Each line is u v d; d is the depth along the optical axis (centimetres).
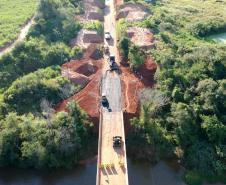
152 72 9894
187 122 8581
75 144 8194
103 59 10650
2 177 8112
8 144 8050
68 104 8725
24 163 8056
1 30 11838
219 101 8919
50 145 8019
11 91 9094
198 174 8056
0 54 10456
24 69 10088
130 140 8550
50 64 10350
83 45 11194
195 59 10044
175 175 8150
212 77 9638
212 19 13350
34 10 13538
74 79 9706
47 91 9238
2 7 14012
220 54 10169
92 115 8744
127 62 10306
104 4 14088
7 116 8500
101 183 7088
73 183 7994
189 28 12706
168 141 8512
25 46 10444
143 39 11162
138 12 12962
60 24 11862
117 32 11919
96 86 9531
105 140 7956
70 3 13350
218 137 8431
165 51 10506
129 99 9106
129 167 8262
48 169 8100
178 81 9519
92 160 8350
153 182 8025
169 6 14675
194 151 8319
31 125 8300
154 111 8831
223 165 8112
